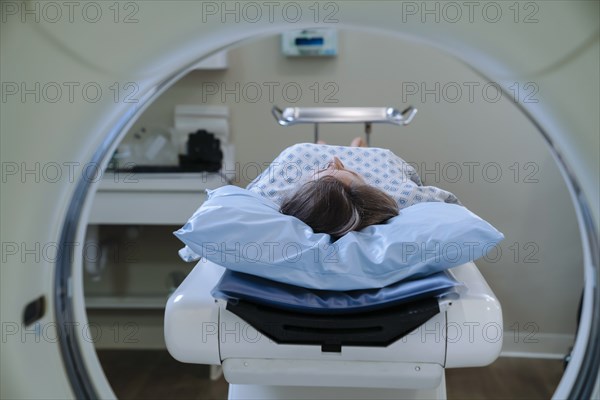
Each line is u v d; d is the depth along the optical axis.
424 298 1.13
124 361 2.79
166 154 2.86
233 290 1.10
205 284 1.25
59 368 0.70
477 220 1.21
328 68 2.92
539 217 2.89
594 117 0.52
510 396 2.46
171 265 3.04
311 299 1.13
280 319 1.11
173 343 1.15
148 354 2.88
